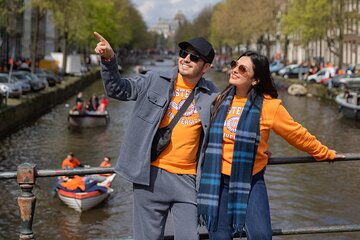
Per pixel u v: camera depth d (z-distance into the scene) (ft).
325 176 61.67
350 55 211.20
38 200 52.54
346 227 15.31
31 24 244.42
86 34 198.29
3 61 183.52
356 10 164.04
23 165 14.17
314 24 167.94
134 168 13.83
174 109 14.03
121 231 46.24
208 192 13.74
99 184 52.85
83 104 114.21
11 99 108.68
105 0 250.16
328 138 92.79
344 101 116.47
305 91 169.99
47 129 100.48
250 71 13.91
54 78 157.79
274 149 79.10
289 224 46.65
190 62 13.93
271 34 270.67
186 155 13.94
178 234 13.80
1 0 117.19
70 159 61.52
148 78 14.24
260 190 13.96
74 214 49.34
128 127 14.11
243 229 13.94
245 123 13.75
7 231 44.93
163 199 13.97
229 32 305.73
